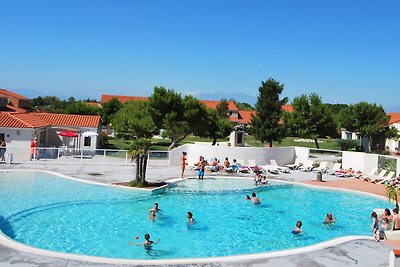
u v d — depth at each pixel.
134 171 31.25
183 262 12.29
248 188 28.06
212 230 18.92
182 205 23.31
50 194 23.41
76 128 46.69
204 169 32.03
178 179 29.31
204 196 25.72
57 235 17.02
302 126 59.09
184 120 45.06
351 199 26.20
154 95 44.19
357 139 67.00
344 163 37.16
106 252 15.41
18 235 16.72
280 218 21.45
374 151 60.75
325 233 18.98
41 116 47.78
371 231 19.34
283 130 59.56
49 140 46.78
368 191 27.41
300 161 39.47
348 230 19.48
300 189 29.27
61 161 33.97
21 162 32.62
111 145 53.44
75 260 12.08
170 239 17.34
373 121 61.28
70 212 20.41
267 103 59.19
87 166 32.53
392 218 17.48
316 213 22.66
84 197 23.20
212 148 36.50
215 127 52.59
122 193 24.53
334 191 28.30
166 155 36.41
